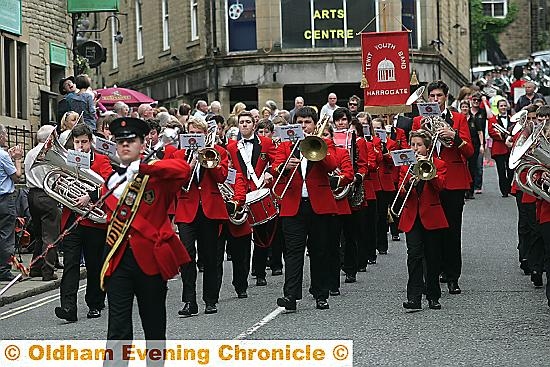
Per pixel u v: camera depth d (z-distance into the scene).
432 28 46.16
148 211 9.81
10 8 25.88
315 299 14.53
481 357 11.05
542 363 10.74
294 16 44.44
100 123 16.28
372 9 44.56
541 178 13.56
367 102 28.84
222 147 14.46
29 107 26.98
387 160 19.36
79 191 13.80
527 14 78.88
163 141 14.19
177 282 17.31
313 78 44.34
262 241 16.45
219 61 44.97
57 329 13.49
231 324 13.28
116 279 9.73
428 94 15.77
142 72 51.84
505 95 41.19
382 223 19.62
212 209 14.05
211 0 45.09
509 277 16.62
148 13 51.09
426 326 12.83
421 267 13.97
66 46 29.14
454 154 15.40
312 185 14.08
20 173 18.83
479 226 22.81
